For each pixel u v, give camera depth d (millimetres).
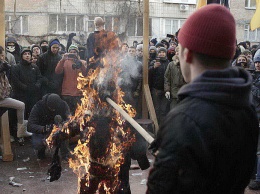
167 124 1313
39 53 7207
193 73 1397
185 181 1237
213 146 1263
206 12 1344
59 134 3266
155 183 1298
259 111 4250
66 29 19203
